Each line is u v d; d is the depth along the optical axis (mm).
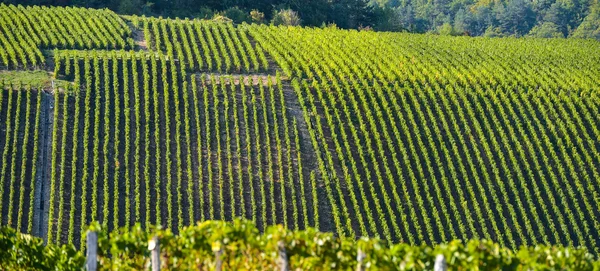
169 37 72188
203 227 23109
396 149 55000
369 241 21719
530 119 59656
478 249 21422
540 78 66062
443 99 60719
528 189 51875
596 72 69750
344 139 55312
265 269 22422
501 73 67000
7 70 61188
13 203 47500
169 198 48250
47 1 92625
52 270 25250
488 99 61469
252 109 57844
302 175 51000
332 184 50938
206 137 54656
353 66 65375
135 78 60094
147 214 47625
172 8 102000
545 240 48188
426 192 50625
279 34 74562
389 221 48656
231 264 22672
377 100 60844
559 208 51219
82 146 52688
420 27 180000
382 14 113312
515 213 49781
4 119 54312
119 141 53031
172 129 55500
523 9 169750
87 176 49531
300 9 106000
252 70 65375
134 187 49594
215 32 73125
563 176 52812
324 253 22312
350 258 22250
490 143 56625
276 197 49812
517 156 55500
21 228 45938
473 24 174125
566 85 65000
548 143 55938
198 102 58500
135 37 71750
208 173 51125
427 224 47750
